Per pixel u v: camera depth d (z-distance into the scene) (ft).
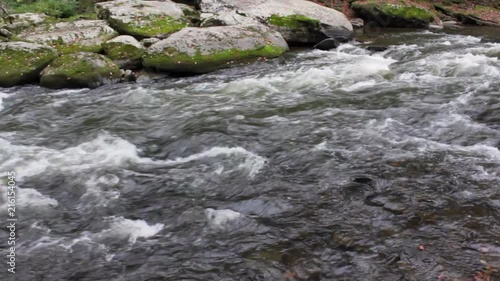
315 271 14.24
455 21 64.90
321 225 16.56
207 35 39.45
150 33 42.24
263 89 33.14
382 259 14.61
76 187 19.99
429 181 19.20
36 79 36.22
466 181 19.08
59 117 29.09
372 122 25.95
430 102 28.53
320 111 28.09
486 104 27.58
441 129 24.66
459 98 28.91
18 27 42.14
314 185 19.38
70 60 35.55
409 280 13.62
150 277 14.29
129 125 27.20
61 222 17.46
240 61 39.04
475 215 16.65
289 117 27.27
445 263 14.23
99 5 47.42
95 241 16.25
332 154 22.16
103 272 14.62
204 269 14.57
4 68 35.29
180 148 23.76
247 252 15.31
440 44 47.01
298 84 34.01
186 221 17.24
